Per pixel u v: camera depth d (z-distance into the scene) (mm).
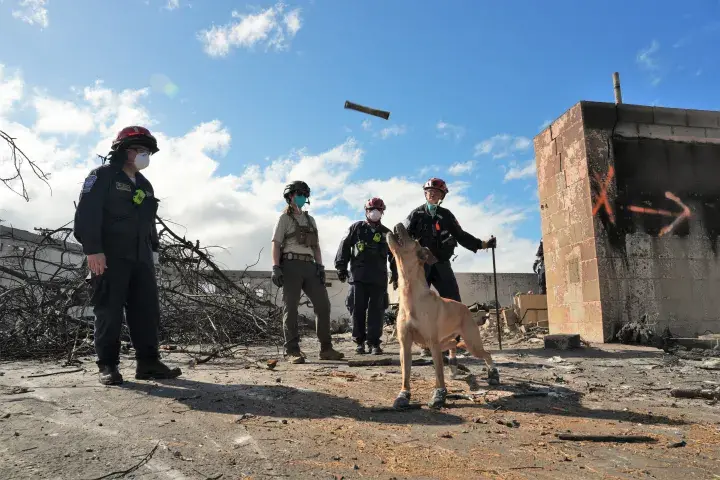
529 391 4137
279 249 6203
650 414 3400
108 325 4160
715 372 5262
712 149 9312
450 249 6168
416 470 2291
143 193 4398
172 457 2373
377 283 7148
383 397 3885
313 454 2475
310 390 4066
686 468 2363
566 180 9414
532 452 2580
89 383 4227
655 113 9180
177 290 9312
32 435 2688
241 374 4895
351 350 8344
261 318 9289
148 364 4500
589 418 3291
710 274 8938
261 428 2912
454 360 4797
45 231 8625
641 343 8039
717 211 9164
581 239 8977
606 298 8492
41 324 6527
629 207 8812
